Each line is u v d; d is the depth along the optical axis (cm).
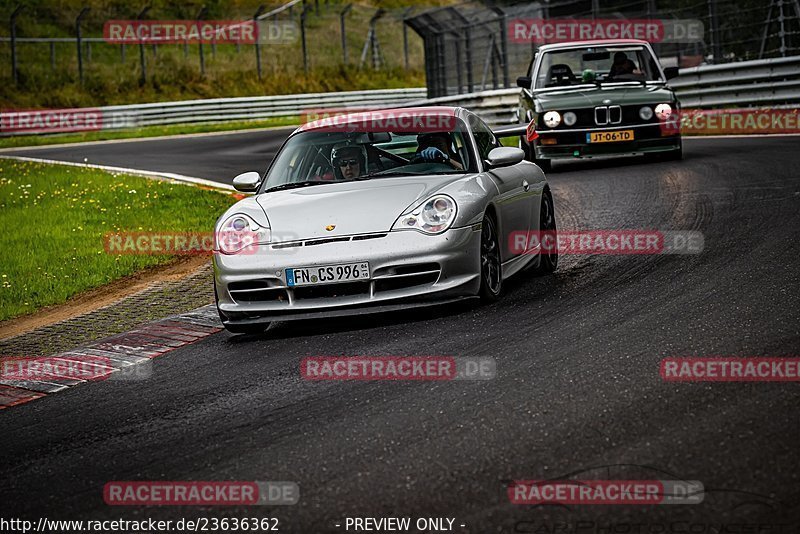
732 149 5050
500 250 2381
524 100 5031
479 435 1388
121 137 10538
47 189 5509
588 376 1622
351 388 1717
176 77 13550
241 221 2305
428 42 10375
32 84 12556
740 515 1045
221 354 2155
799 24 7012
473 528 1081
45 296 3184
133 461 1471
